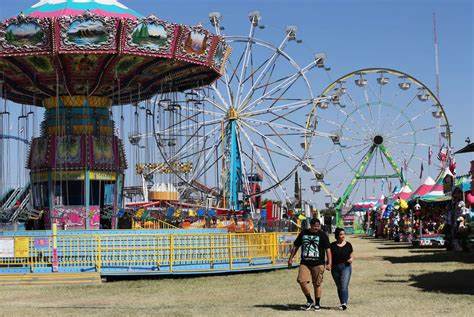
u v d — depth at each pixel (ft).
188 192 174.09
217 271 79.66
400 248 139.85
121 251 77.71
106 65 93.86
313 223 49.85
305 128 182.50
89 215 97.81
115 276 76.43
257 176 182.39
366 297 56.90
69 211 97.71
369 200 295.48
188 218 111.75
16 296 62.49
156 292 64.28
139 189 156.15
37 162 101.30
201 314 48.21
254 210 172.65
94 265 76.59
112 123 104.47
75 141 99.66
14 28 87.51
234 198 175.11
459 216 117.39
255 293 62.44
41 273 75.00
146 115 116.26
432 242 140.56
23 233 82.94
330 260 49.37
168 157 153.07
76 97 101.19
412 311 47.65
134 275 76.59
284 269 86.58
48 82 99.40
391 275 77.77
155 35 90.27
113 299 59.41
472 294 56.65
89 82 98.37
